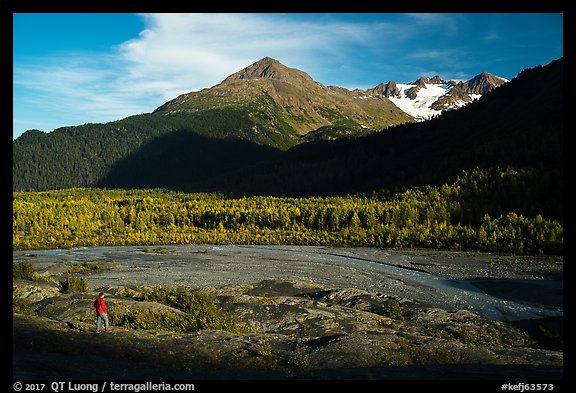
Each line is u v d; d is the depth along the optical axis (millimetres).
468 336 27672
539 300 42375
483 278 55562
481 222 100062
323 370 16672
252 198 182625
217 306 30125
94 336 18453
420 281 54531
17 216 137625
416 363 18797
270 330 25750
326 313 29281
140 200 191000
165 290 31891
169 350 17562
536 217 88062
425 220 107375
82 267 64000
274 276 57469
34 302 27984
